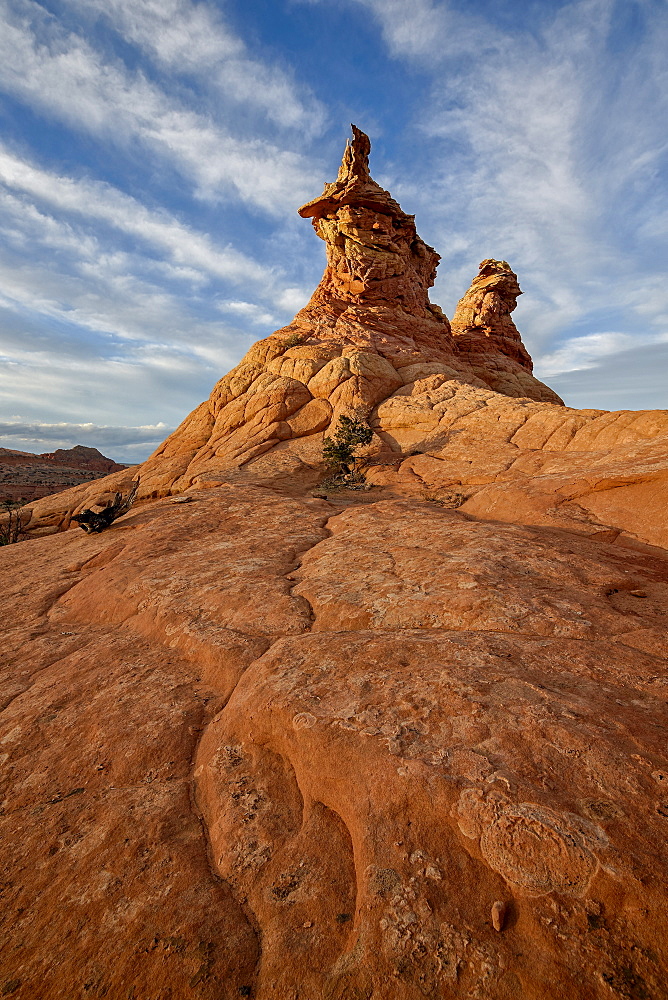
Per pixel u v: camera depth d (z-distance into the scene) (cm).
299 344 3662
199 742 461
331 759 353
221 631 632
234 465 2706
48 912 300
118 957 266
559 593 590
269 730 414
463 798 293
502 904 243
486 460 2105
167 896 302
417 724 364
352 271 4244
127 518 1605
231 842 337
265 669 492
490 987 216
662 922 222
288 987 239
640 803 274
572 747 318
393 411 2888
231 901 296
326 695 420
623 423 1912
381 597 639
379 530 987
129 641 688
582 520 929
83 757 452
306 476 2541
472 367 4809
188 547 1049
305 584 739
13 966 269
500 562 700
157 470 3064
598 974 212
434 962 229
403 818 297
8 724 516
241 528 1172
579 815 270
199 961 258
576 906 236
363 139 4150
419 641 495
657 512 855
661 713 352
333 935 260
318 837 324
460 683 405
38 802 402
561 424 2194
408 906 253
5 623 846
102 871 327
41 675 623
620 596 584
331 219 4275
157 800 392
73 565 1121
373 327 4034
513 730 341
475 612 553
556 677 408
